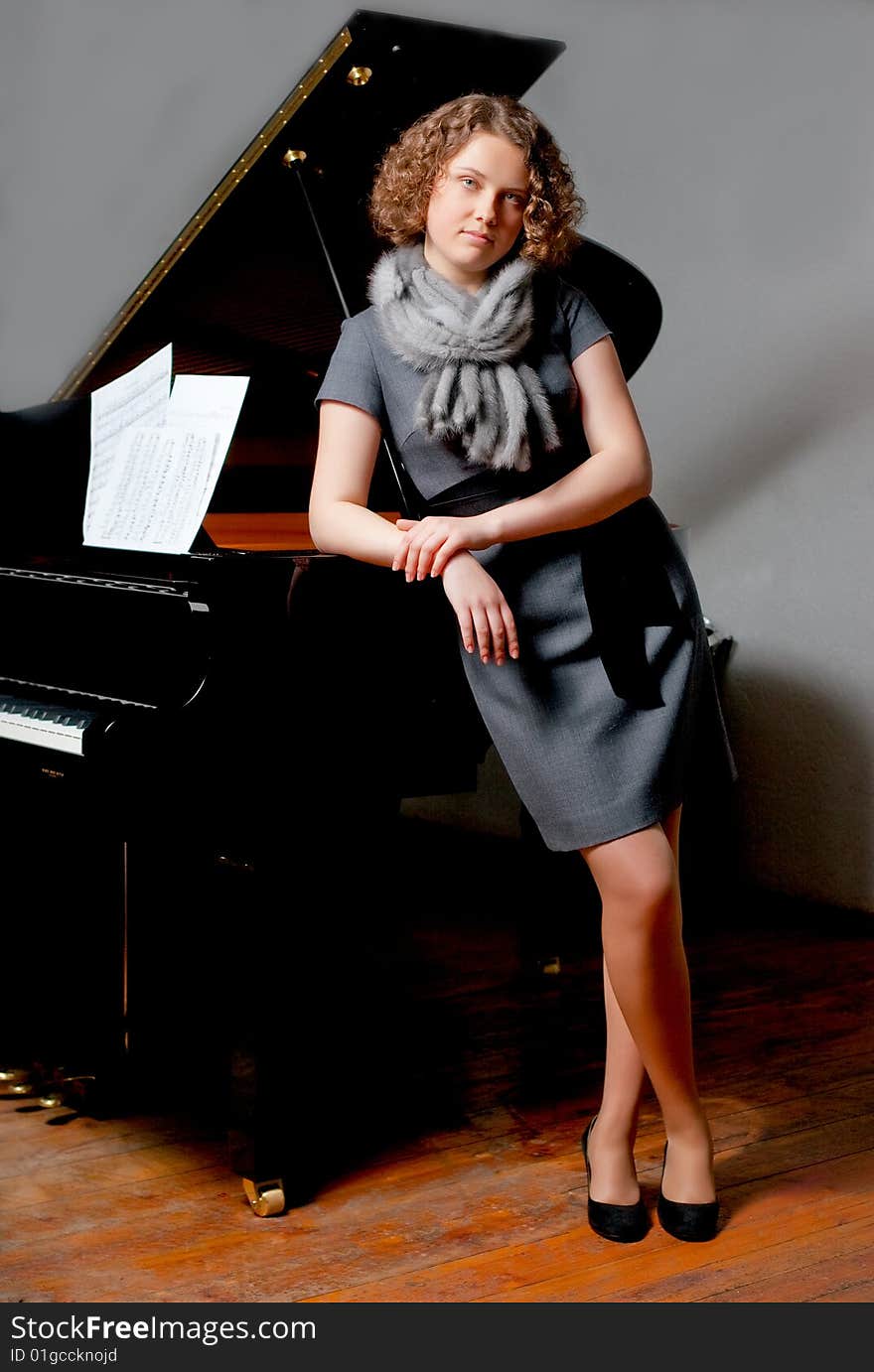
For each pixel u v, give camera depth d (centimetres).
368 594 214
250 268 260
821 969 329
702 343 394
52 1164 225
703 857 384
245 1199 212
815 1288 184
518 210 193
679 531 299
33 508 271
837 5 350
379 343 201
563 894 321
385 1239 199
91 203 523
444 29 220
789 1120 240
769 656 381
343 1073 262
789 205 367
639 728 193
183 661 227
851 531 360
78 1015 247
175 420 224
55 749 217
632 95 407
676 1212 199
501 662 193
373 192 204
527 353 196
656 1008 191
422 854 448
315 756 209
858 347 355
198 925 248
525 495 199
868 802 359
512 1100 251
